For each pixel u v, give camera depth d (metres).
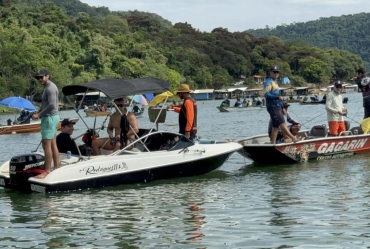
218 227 8.00
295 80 136.25
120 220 8.52
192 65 118.50
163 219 8.52
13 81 70.25
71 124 11.83
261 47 149.12
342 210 8.75
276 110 13.51
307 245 7.06
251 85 130.88
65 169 10.64
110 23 129.12
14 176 10.85
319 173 12.21
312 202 9.37
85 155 11.85
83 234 7.80
